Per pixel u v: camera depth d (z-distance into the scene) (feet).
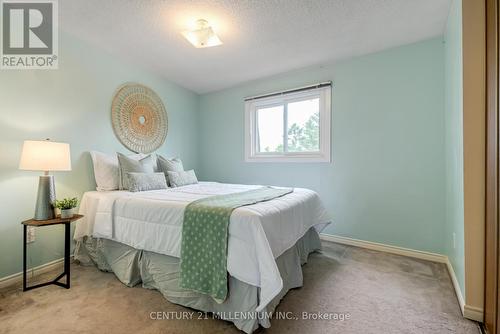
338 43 8.11
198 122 13.37
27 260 6.70
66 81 7.64
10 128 6.44
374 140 8.73
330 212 9.64
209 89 12.66
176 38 7.94
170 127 11.57
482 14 4.86
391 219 8.48
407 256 8.13
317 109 10.18
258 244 4.41
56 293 5.86
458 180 5.68
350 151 9.20
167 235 5.59
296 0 6.06
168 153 11.48
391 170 8.45
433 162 7.76
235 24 7.07
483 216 4.85
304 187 10.25
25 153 5.89
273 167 11.08
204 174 13.34
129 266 6.27
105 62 8.77
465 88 5.04
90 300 5.57
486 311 4.63
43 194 6.17
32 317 4.95
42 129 7.08
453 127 6.24
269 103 11.24
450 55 6.50
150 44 8.33
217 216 4.90
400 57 8.23
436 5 6.21
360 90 8.97
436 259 7.72
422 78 7.88
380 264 7.48
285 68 10.06
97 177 8.00
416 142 8.02
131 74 9.71
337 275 6.77
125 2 6.26
